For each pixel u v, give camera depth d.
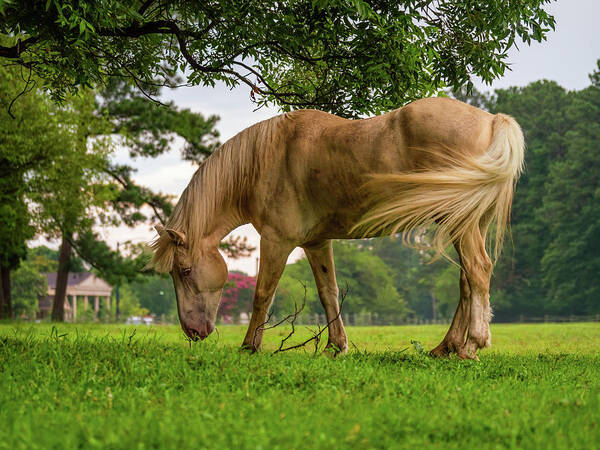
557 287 60.31
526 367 6.05
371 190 6.30
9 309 30.95
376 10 8.27
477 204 5.86
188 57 8.66
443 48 9.35
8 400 3.92
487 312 6.14
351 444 2.92
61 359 5.35
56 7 6.25
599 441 3.02
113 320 52.44
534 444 2.91
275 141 6.90
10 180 20.78
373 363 5.90
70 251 35.09
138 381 4.57
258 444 2.77
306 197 6.71
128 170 32.66
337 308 7.34
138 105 30.36
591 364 6.78
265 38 8.52
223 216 7.19
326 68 9.58
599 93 64.12
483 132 6.04
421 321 86.38
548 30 8.56
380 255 90.81
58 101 9.64
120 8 6.62
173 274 7.33
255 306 6.92
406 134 6.18
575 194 59.88
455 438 3.12
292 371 4.84
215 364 5.19
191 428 3.02
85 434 2.97
